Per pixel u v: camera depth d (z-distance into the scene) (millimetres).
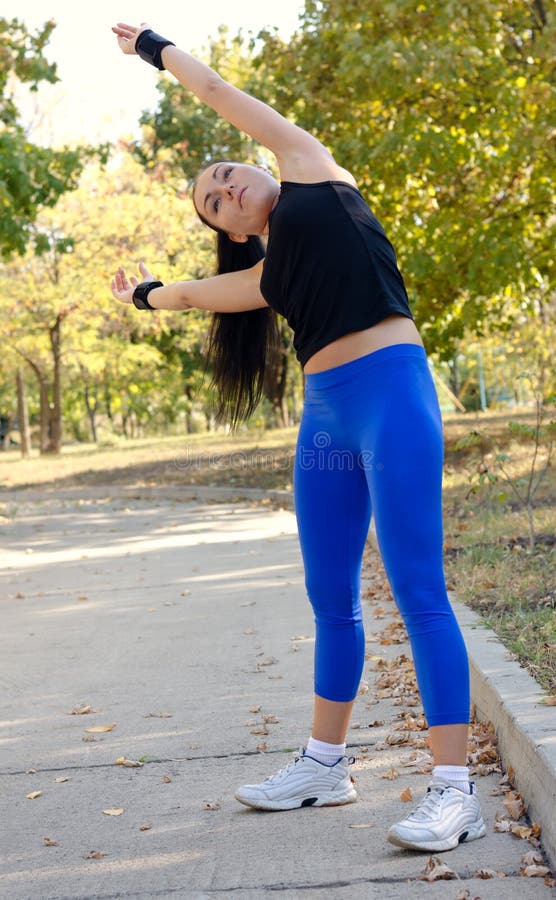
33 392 50688
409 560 2873
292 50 14930
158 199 30219
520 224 14438
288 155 3047
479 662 3889
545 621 4555
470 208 14328
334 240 2912
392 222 14773
